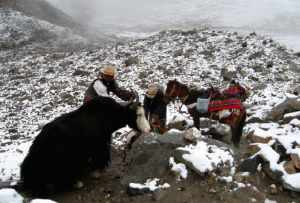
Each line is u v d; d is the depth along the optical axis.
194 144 8.31
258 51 17.64
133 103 7.74
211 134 9.54
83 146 7.35
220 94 8.79
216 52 18.02
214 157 7.89
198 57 17.59
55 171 7.22
